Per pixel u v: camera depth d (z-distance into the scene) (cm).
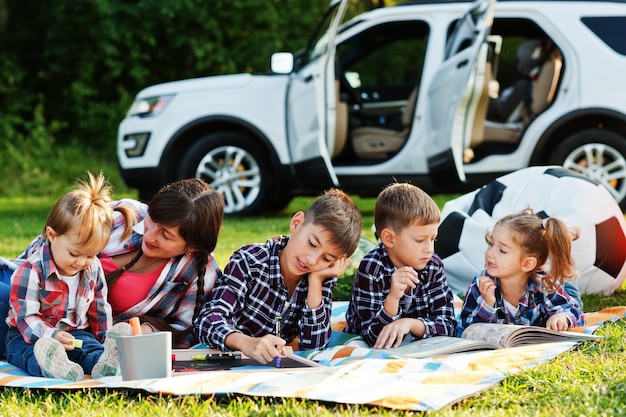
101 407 250
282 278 330
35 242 350
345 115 771
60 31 1531
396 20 794
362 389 258
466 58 700
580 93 754
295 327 345
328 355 324
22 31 1566
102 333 327
